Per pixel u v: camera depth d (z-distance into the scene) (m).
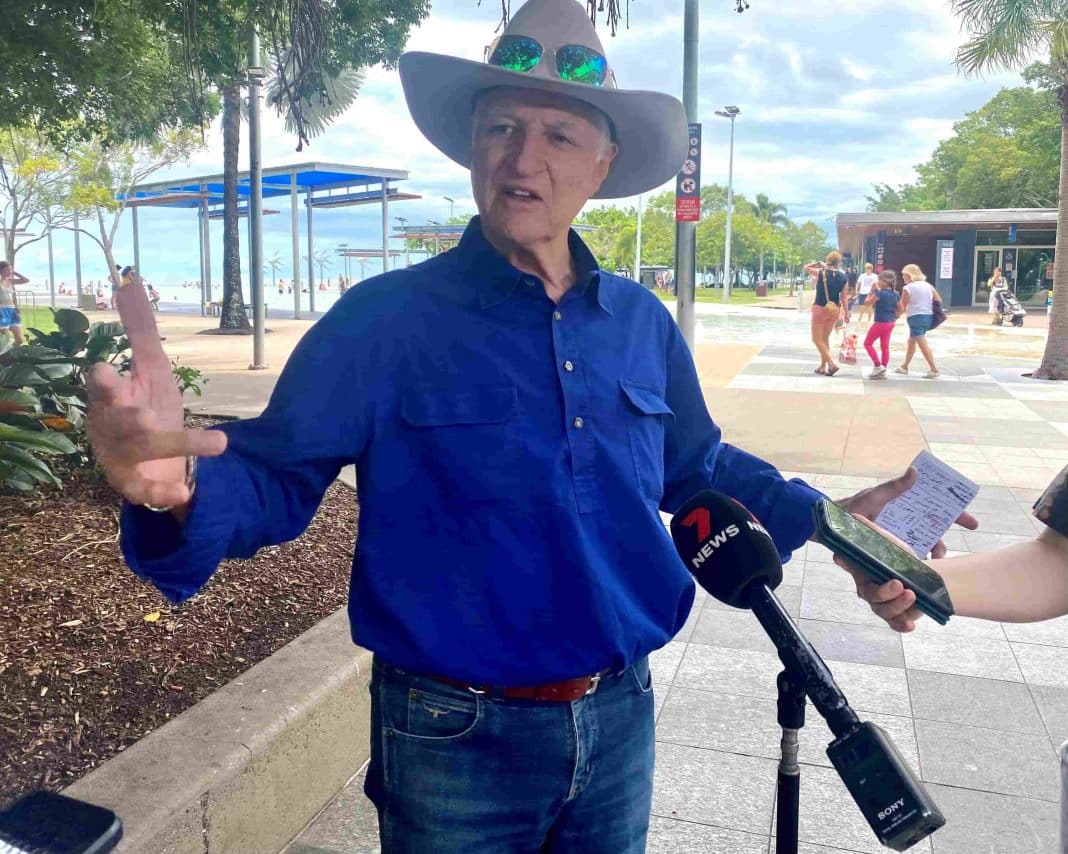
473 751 1.52
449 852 1.54
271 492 1.45
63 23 6.81
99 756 2.47
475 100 1.72
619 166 1.89
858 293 24.58
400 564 1.51
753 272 94.44
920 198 73.00
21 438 4.09
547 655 1.49
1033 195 46.06
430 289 1.56
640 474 1.62
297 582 3.81
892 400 11.25
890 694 3.60
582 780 1.59
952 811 2.84
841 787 2.98
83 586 3.61
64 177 33.84
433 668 1.48
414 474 1.51
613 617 1.53
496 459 1.49
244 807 2.41
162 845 2.12
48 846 0.83
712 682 3.72
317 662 2.93
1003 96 54.19
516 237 1.56
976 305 35.50
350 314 1.53
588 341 1.60
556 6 1.66
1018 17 12.83
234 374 13.10
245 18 6.52
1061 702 3.54
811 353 17.23
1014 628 4.24
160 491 1.19
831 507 1.44
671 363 1.85
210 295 33.47
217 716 2.57
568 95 1.59
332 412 1.49
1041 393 12.02
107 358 5.46
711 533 1.47
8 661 2.96
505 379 1.52
